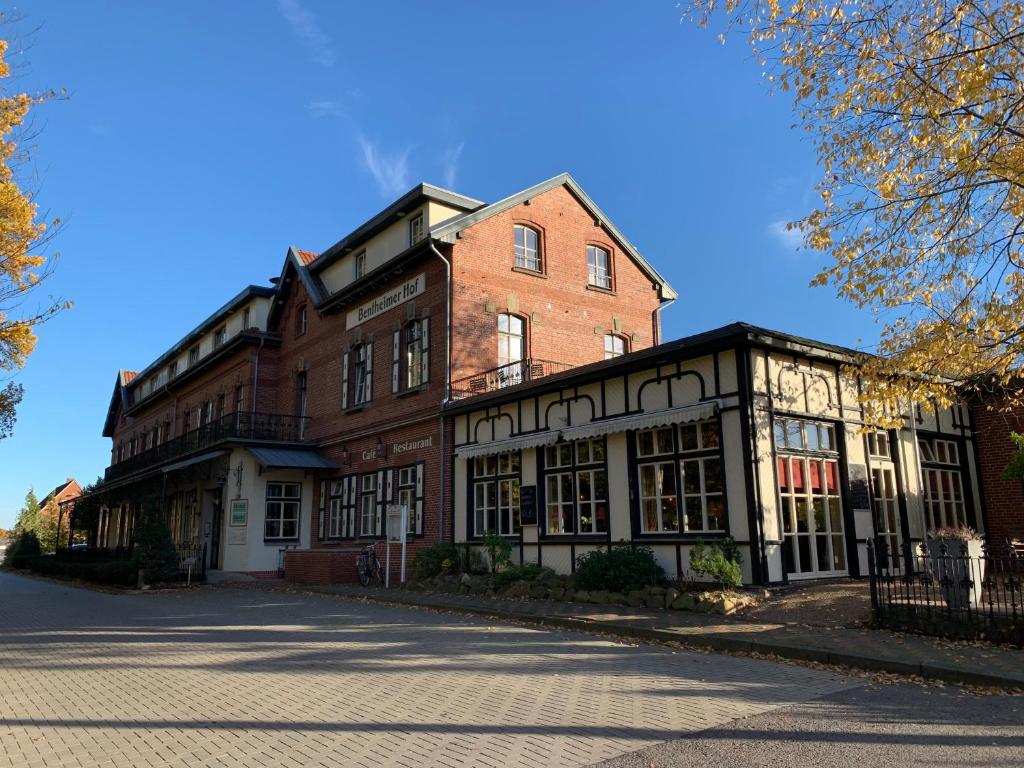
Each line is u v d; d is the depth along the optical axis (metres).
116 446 50.06
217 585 20.84
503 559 16.00
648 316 24.34
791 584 12.26
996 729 5.59
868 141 11.06
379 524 21.33
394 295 21.91
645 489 14.06
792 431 13.10
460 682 7.41
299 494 24.86
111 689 7.29
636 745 5.27
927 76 10.30
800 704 6.40
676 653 9.02
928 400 12.98
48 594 19.58
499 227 20.88
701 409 12.74
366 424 22.58
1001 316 10.64
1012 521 15.95
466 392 19.30
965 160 10.28
